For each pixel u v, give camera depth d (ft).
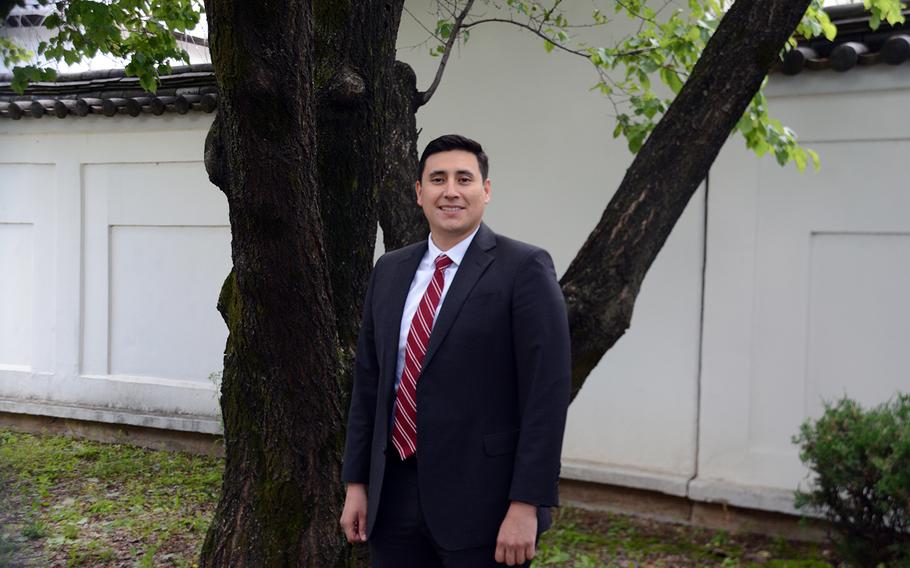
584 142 17.83
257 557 9.90
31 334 24.14
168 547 15.60
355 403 8.38
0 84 22.98
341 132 10.02
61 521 16.70
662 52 14.43
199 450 22.25
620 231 10.46
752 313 16.29
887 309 15.31
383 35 10.24
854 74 15.26
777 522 16.03
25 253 24.20
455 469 7.38
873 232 15.35
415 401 7.62
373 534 7.86
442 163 7.79
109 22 12.98
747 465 16.31
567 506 17.85
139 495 18.70
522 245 7.73
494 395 7.44
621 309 10.34
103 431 23.32
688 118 10.55
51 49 13.42
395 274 8.19
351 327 10.38
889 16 13.20
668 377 17.10
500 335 7.44
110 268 23.30
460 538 7.32
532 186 18.37
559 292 7.54
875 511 12.83
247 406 9.94
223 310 10.47
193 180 22.21
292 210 8.52
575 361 10.36
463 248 7.84
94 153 23.15
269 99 7.90
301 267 8.89
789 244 15.99
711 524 16.61
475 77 18.85
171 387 22.48
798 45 15.53
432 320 7.67
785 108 15.92
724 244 16.49
